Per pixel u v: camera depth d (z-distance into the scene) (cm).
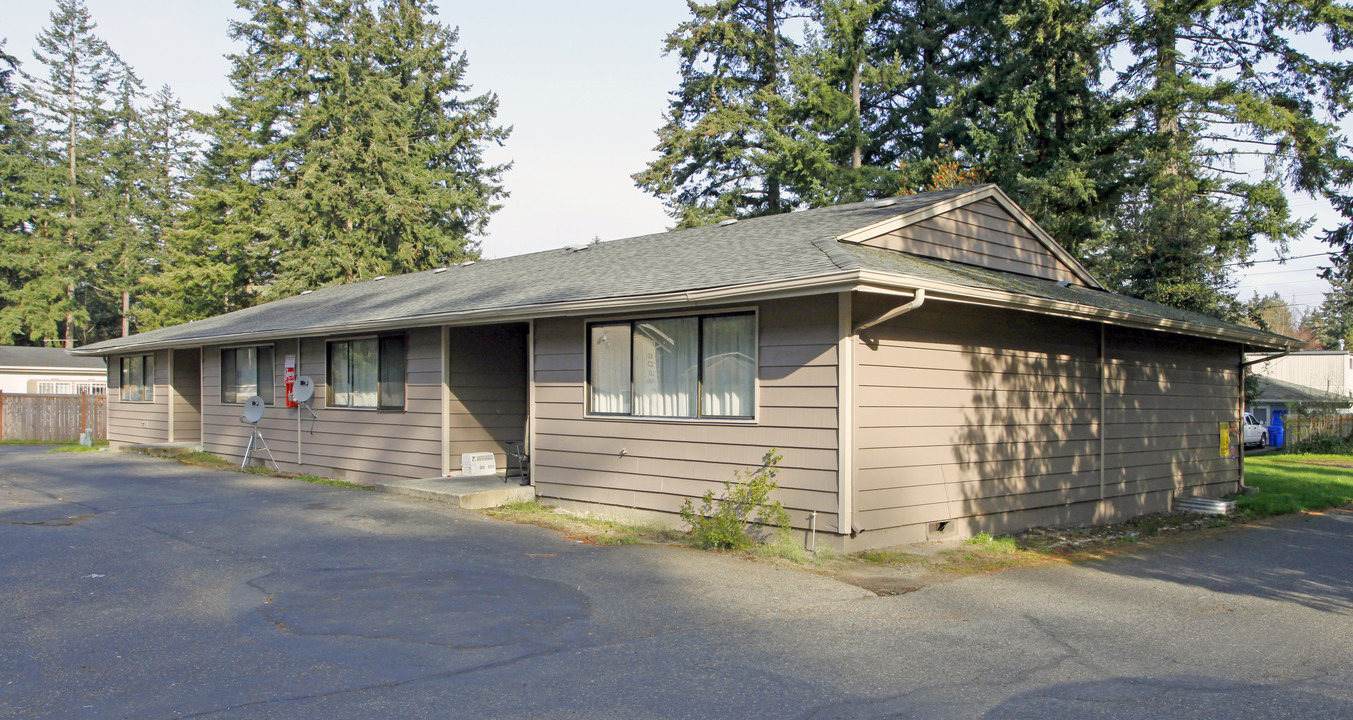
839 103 2983
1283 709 486
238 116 3938
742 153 3222
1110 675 543
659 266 1157
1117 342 1245
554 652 569
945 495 966
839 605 698
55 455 2108
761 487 895
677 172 3394
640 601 700
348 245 3416
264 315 1981
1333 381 4222
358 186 3434
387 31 3928
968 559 890
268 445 1753
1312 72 2302
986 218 1199
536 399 1195
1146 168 2352
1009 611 695
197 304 3812
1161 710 482
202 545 917
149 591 721
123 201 5569
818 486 870
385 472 1458
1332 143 2281
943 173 2556
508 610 670
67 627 617
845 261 855
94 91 5906
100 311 5762
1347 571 891
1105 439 1212
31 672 523
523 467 1288
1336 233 1888
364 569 809
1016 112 2405
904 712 473
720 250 1156
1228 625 671
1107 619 680
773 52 3369
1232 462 1512
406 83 3988
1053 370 1129
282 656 555
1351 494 1548
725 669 540
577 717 459
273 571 797
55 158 5681
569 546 920
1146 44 2409
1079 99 2414
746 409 948
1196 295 2355
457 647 577
